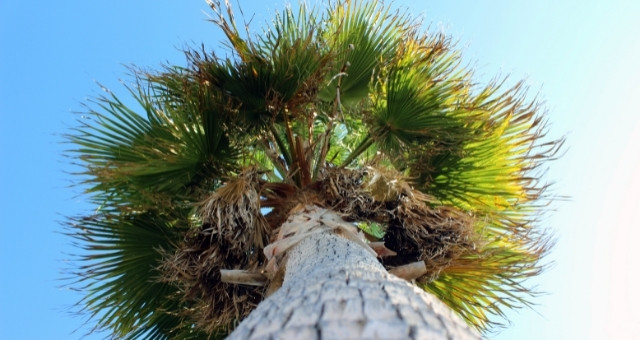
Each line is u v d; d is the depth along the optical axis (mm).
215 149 5062
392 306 1646
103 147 4988
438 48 5410
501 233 5094
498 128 5191
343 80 5863
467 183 5309
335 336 1449
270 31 5242
